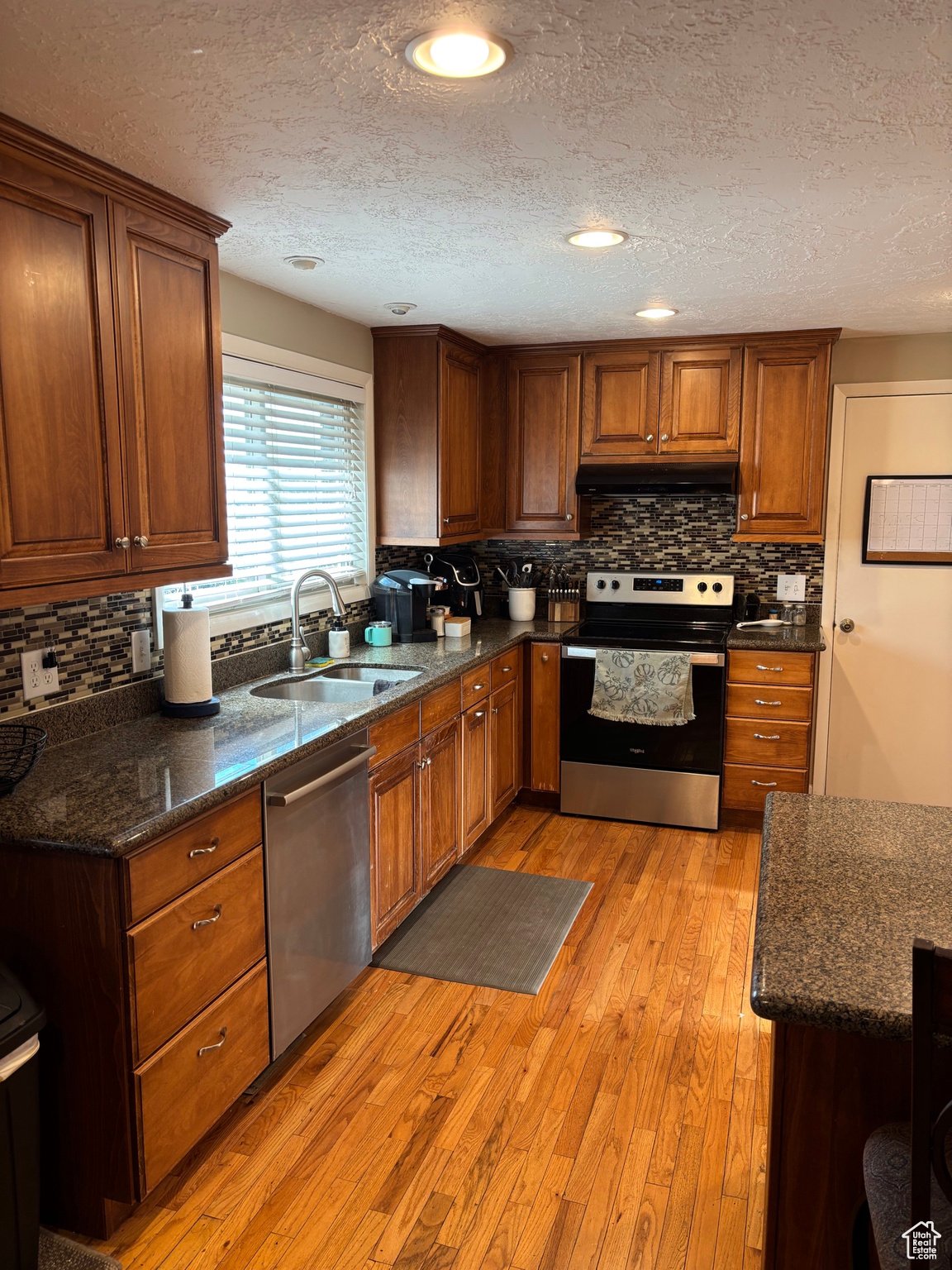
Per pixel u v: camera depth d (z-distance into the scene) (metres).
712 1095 2.29
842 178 2.05
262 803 2.17
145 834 1.73
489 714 3.81
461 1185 1.99
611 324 3.78
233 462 3.06
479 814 3.76
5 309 1.73
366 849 2.71
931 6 1.34
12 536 1.77
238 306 2.98
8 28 1.40
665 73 1.56
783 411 4.01
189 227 2.24
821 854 1.72
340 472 3.77
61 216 1.86
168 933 1.84
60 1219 1.87
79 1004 1.77
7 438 1.74
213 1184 1.99
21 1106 1.59
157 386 2.15
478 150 1.90
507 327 3.86
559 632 4.28
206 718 2.59
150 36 1.43
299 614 3.34
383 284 3.07
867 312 3.54
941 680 4.21
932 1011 1.01
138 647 2.61
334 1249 1.82
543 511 4.37
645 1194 1.96
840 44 1.46
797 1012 1.22
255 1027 2.18
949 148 1.88
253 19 1.38
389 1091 2.30
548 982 2.81
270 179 2.06
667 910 3.30
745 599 4.43
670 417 4.14
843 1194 1.45
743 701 4.00
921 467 4.10
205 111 1.70
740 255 2.70
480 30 1.41
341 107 1.69
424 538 3.92
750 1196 1.95
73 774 2.07
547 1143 2.12
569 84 1.60
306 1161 2.06
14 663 2.20
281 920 2.27
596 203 2.24
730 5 1.34
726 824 4.16
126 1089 1.77
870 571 4.24
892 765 4.34
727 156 1.93
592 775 4.21
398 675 3.36
